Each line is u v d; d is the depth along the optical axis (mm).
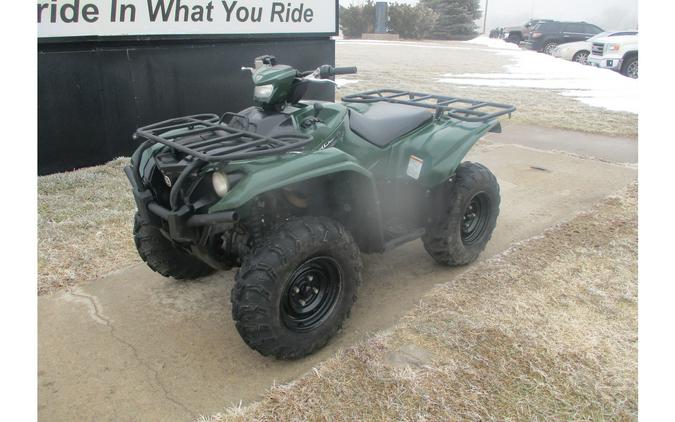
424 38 34469
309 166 2752
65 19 5484
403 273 3793
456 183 3660
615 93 11500
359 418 2445
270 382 2723
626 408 2502
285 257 2613
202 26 6535
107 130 6102
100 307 3387
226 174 2590
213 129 2980
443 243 3621
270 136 2945
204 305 3414
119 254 4047
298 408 2506
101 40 5770
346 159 2920
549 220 4723
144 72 6238
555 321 3170
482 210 3975
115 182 5516
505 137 7762
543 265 3850
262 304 2594
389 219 3703
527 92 11453
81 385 2707
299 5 7480
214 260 2922
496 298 3414
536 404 2529
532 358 2840
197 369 2824
